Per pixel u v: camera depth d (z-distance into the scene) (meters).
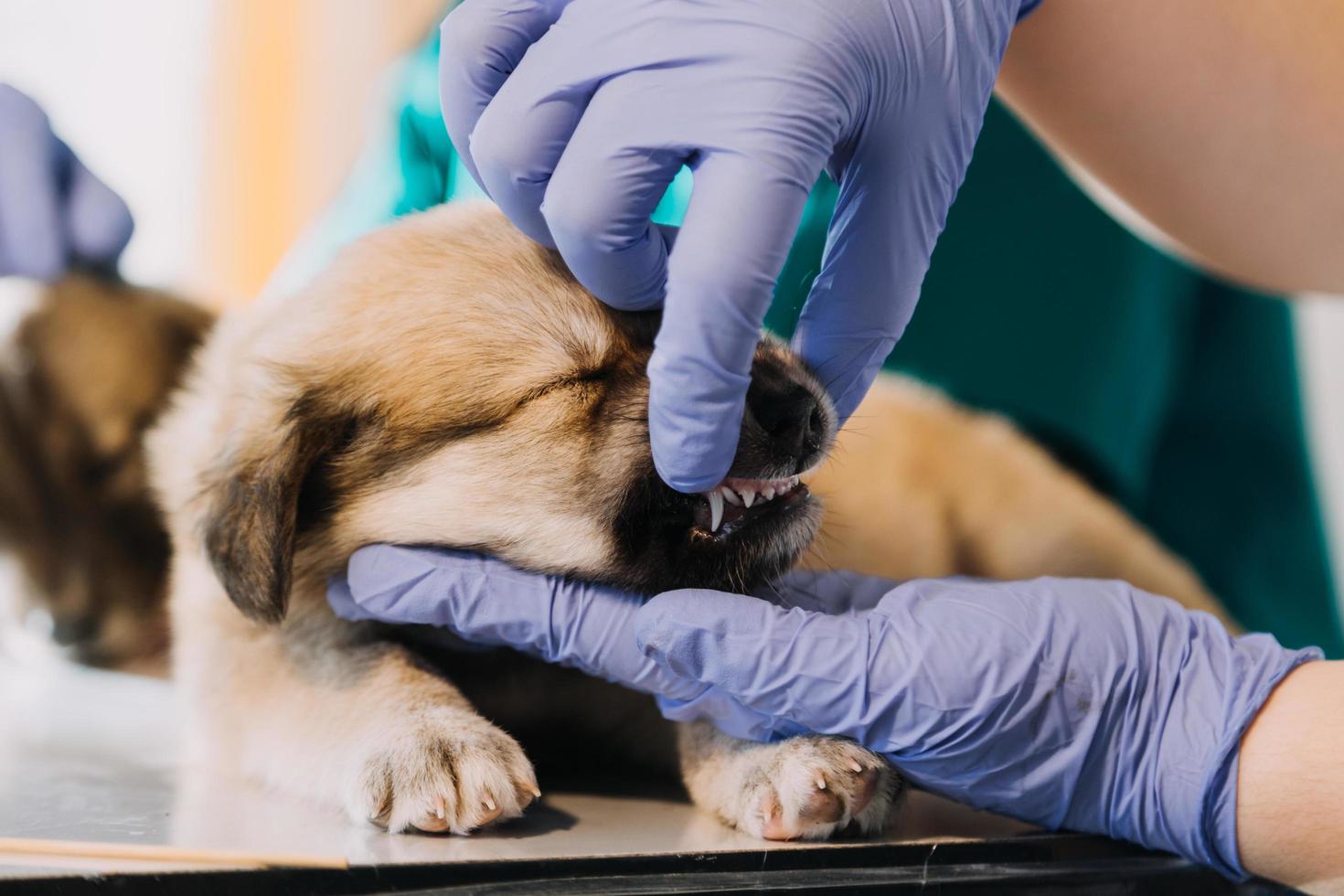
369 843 0.49
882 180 0.55
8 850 0.47
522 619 0.55
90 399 0.87
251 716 0.57
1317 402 1.09
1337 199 0.61
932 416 0.81
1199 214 0.62
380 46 1.17
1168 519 1.00
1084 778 0.52
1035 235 0.95
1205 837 0.51
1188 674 0.53
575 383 0.56
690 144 0.52
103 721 0.67
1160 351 0.97
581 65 0.52
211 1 1.19
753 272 0.51
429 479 0.56
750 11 0.52
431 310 0.57
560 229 0.53
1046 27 0.59
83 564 0.87
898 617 0.53
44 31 1.17
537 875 0.48
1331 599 0.97
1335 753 0.50
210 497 0.57
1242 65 0.59
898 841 0.51
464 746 0.52
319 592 0.58
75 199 0.94
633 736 0.61
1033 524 0.78
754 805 0.51
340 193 0.96
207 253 1.21
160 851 0.47
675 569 0.56
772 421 0.55
